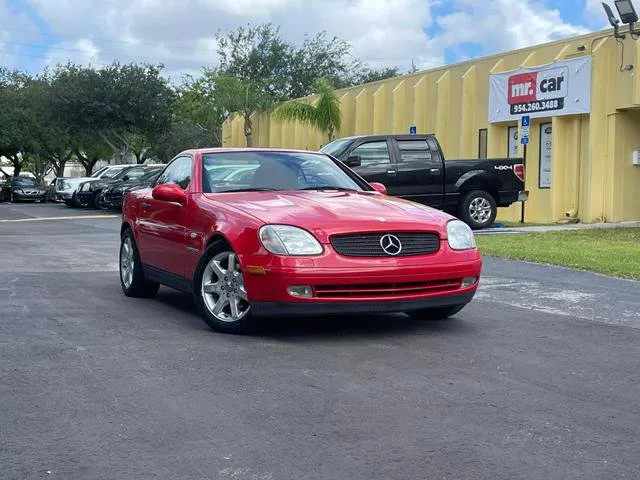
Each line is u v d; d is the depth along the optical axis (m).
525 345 6.27
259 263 6.14
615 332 6.77
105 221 23.69
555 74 19.55
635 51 17.91
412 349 6.11
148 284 8.58
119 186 28.08
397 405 4.69
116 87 44.75
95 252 13.86
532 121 20.80
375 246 6.23
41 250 14.25
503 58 21.77
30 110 53.22
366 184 8.14
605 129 18.80
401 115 25.78
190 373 5.38
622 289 9.10
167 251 7.70
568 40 19.72
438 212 6.95
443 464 3.79
